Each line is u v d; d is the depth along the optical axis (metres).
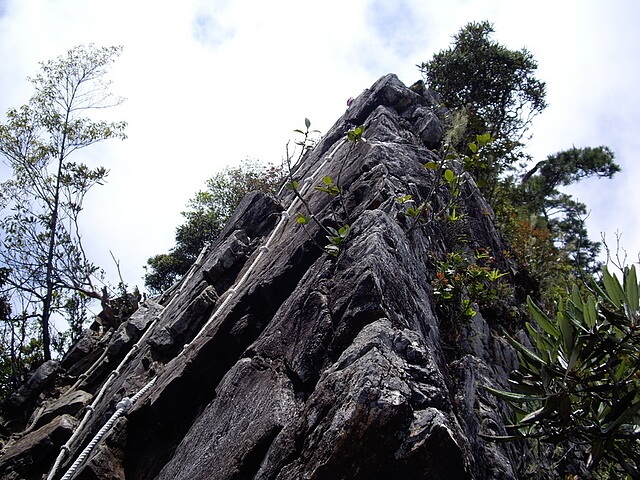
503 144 12.90
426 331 4.70
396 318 4.27
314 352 4.30
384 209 5.73
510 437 3.79
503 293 6.98
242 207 9.27
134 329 9.60
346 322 4.23
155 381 6.28
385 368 3.56
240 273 7.70
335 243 5.10
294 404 4.10
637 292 3.71
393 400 3.36
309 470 3.36
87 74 17.84
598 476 4.65
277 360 4.57
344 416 3.37
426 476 3.29
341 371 3.73
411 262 5.20
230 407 4.57
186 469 4.39
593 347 3.70
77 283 16.27
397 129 8.17
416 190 6.45
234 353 5.49
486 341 5.84
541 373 3.73
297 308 4.83
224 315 5.84
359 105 9.45
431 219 5.95
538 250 9.74
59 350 16.14
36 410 9.16
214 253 8.81
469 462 3.53
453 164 7.29
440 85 15.60
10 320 15.70
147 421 5.73
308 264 5.62
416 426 3.35
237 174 23.00
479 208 8.20
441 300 5.50
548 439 3.70
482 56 15.50
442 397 3.61
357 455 3.30
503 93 15.48
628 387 3.78
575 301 3.94
